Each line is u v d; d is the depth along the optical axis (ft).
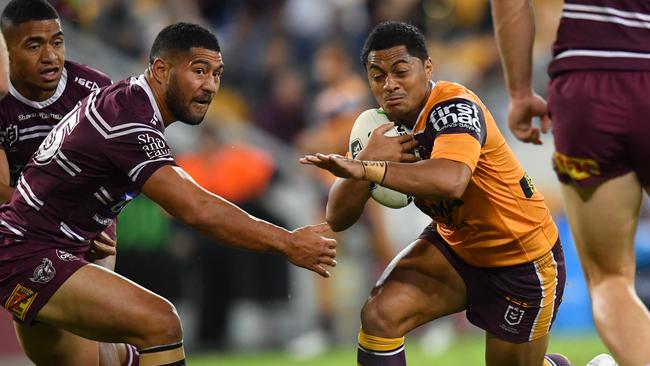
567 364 66.28
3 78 54.24
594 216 51.34
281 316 128.26
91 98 56.70
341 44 160.25
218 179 126.21
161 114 56.03
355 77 149.59
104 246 60.13
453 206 56.54
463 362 106.73
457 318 133.69
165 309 54.65
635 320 50.34
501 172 55.98
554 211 138.31
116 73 134.41
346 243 128.77
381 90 54.34
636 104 49.19
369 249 128.88
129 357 65.31
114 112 54.75
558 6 165.48
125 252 120.78
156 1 161.38
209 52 55.26
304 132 152.76
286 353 123.54
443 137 52.54
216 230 53.31
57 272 55.21
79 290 54.60
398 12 164.55
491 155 55.42
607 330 50.72
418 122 54.65
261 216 128.26
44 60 59.77
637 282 132.26
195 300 125.39
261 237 53.31
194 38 55.06
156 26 156.76
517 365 61.62
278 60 161.17
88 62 132.36
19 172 63.26
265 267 126.72
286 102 154.61
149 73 55.88
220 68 56.03
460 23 168.25
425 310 58.65
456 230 57.77
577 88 50.24
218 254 124.57
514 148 142.00
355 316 129.90
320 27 164.04
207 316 125.59
